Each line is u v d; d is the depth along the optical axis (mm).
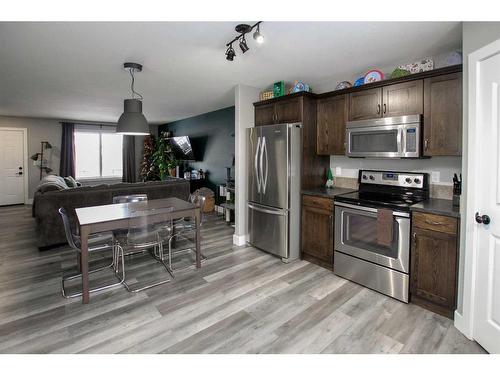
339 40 2311
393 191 2959
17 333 1986
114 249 3096
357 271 2734
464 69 1904
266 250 3539
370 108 2871
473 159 1831
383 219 2453
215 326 2082
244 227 3967
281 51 2545
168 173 7418
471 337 1883
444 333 1970
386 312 2250
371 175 3143
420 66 2576
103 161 8008
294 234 3326
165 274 2998
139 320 2158
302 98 3266
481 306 1807
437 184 2709
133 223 2637
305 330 2027
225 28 2109
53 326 2072
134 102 3295
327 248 3076
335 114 3225
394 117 2607
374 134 2787
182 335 1977
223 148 5824
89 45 2416
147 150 8203
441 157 2676
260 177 3541
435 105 2395
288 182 3207
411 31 2145
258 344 1879
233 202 5281
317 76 3342
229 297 2506
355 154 2959
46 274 2971
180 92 4184
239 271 3064
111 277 2928
